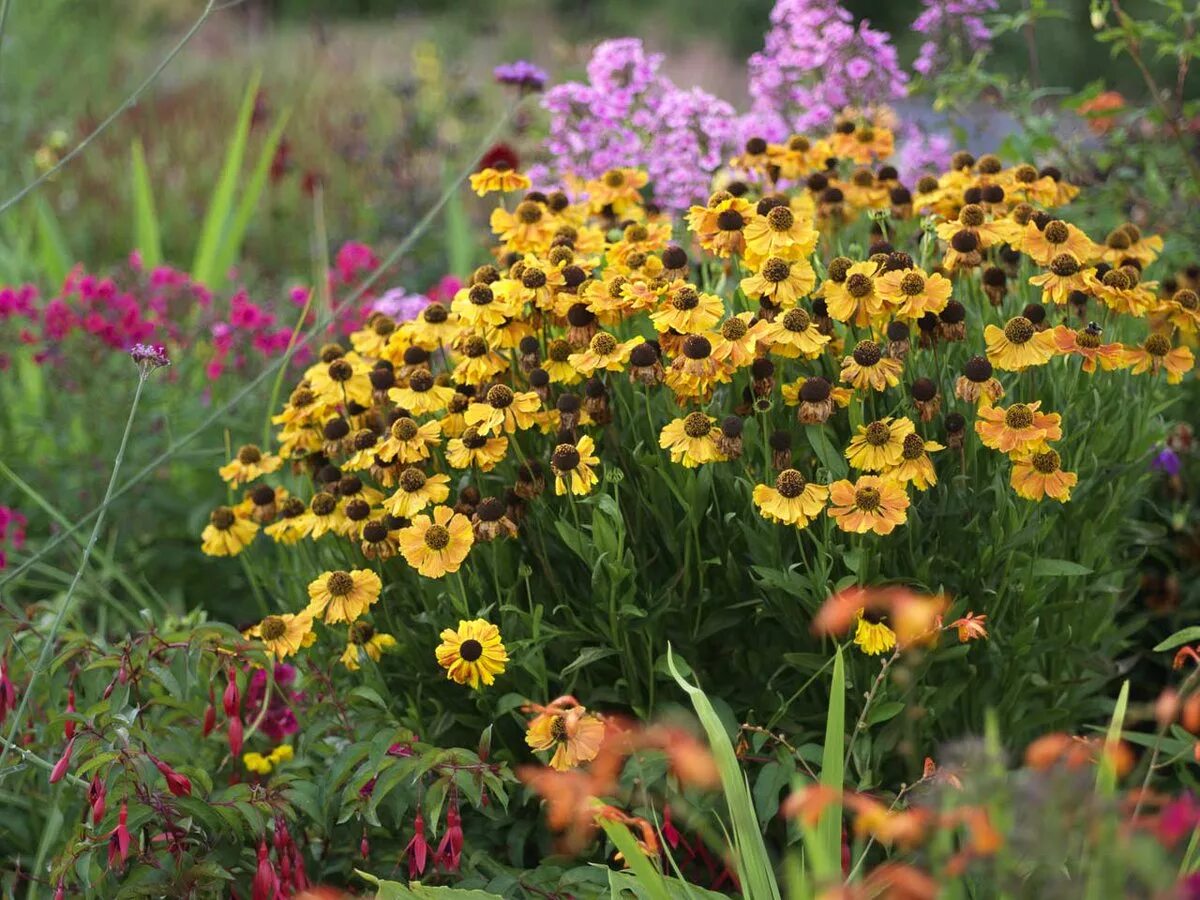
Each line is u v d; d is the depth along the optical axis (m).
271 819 2.35
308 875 2.49
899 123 4.20
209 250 5.32
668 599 2.47
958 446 2.41
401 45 12.88
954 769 1.86
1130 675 3.25
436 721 2.58
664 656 2.53
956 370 2.63
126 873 2.31
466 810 2.60
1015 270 2.86
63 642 2.87
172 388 4.18
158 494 4.01
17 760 2.55
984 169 2.93
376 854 2.52
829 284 2.44
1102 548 2.66
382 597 2.62
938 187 2.99
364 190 7.30
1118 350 2.42
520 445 2.63
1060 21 10.17
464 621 2.32
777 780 2.30
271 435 4.13
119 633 3.51
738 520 2.45
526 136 5.11
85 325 4.05
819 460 2.46
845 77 3.91
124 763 2.13
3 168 7.23
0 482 4.11
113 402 4.14
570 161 3.79
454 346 2.64
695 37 14.23
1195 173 3.67
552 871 2.35
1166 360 2.59
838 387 2.47
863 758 2.39
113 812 2.15
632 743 2.17
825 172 3.24
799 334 2.37
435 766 2.23
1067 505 2.63
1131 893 1.52
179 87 10.27
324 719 2.59
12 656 2.57
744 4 14.12
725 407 2.59
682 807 2.33
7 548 3.59
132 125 8.77
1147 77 3.69
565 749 2.17
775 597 2.45
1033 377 2.52
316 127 8.98
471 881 2.29
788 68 3.98
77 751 2.20
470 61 11.13
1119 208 3.86
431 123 7.05
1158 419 2.93
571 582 2.63
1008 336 2.37
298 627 2.51
